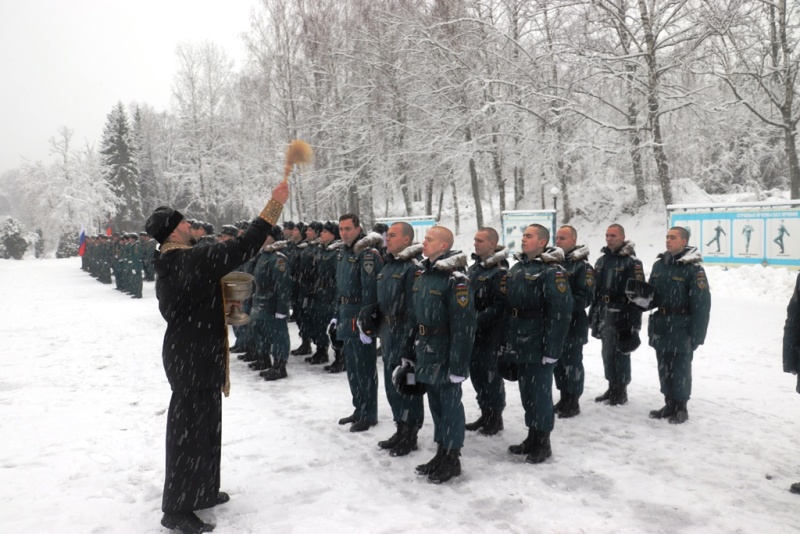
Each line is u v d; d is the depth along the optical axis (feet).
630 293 16.46
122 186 198.29
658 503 11.78
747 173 91.35
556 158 70.79
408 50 76.74
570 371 17.52
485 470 13.66
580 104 68.49
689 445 15.05
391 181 86.22
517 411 18.51
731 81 59.57
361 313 15.39
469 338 12.67
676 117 68.28
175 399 10.92
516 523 10.98
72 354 28.55
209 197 136.87
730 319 32.68
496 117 74.02
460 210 116.26
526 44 75.15
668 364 17.04
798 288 12.76
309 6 90.99
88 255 95.35
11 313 44.98
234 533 10.78
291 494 12.47
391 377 15.03
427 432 16.62
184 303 10.90
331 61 88.17
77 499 12.34
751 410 17.88
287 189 10.97
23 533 10.85
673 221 46.62
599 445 15.16
